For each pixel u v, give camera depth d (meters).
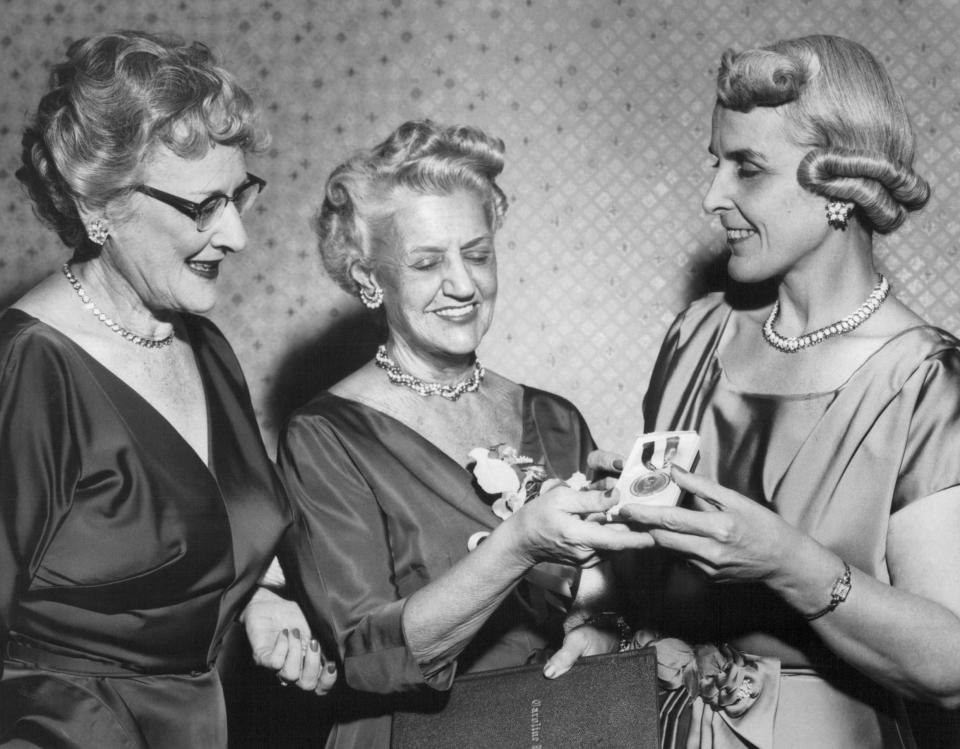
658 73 3.95
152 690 2.37
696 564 2.17
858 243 2.34
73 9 4.20
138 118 2.23
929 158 3.81
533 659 2.54
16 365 2.28
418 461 2.53
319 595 2.47
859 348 2.32
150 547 2.32
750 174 2.30
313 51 4.10
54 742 2.24
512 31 4.03
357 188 2.51
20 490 2.22
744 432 2.39
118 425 2.33
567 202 3.95
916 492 2.21
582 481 2.46
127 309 2.41
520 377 3.91
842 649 2.20
